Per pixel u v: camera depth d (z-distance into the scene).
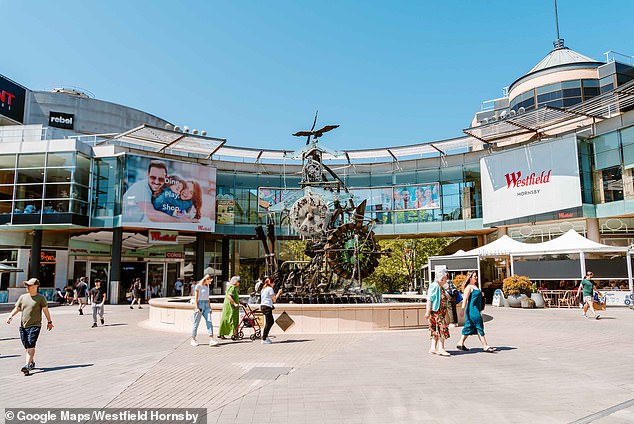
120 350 10.45
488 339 11.99
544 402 5.86
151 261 39.09
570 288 26.39
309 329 13.22
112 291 32.31
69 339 12.45
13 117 52.06
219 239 43.06
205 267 42.06
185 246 40.91
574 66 40.91
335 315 13.34
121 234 33.31
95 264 37.00
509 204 34.12
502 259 37.22
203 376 7.57
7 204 32.19
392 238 43.38
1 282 33.97
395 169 42.12
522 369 7.95
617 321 16.97
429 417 5.27
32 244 33.06
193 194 35.72
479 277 27.83
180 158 40.25
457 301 15.69
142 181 33.41
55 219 31.25
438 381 7.06
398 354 9.58
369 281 38.47
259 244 44.47
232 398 6.19
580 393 6.31
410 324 13.98
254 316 12.71
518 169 33.81
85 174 33.50
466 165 39.59
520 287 25.62
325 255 16.64
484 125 34.53
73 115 56.66
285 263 17.84
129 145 40.47
